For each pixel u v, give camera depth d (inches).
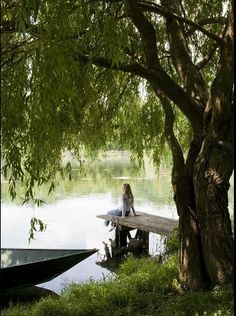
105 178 1071.0
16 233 560.7
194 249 237.3
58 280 397.7
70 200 820.0
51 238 539.2
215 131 229.5
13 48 218.2
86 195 876.0
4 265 403.9
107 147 346.3
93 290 275.9
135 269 330.3
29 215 675.4
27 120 195.5
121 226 519.2
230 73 222.4
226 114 226.2
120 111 335.6
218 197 229.3
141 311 227.3
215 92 228.4
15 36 240.7
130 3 224.2
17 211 705.0
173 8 265.1
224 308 192.5
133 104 336.5
